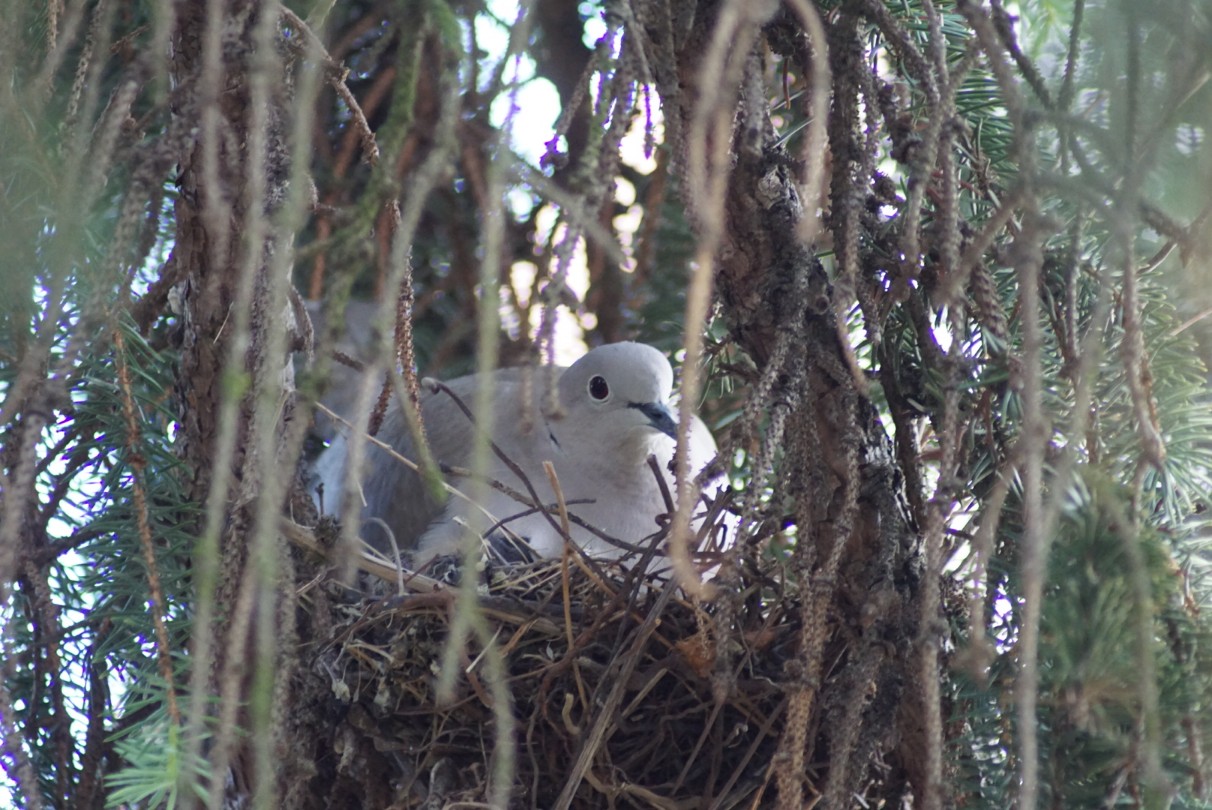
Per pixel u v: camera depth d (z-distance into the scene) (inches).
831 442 202.5
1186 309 186.9
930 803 140.6
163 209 256.4
